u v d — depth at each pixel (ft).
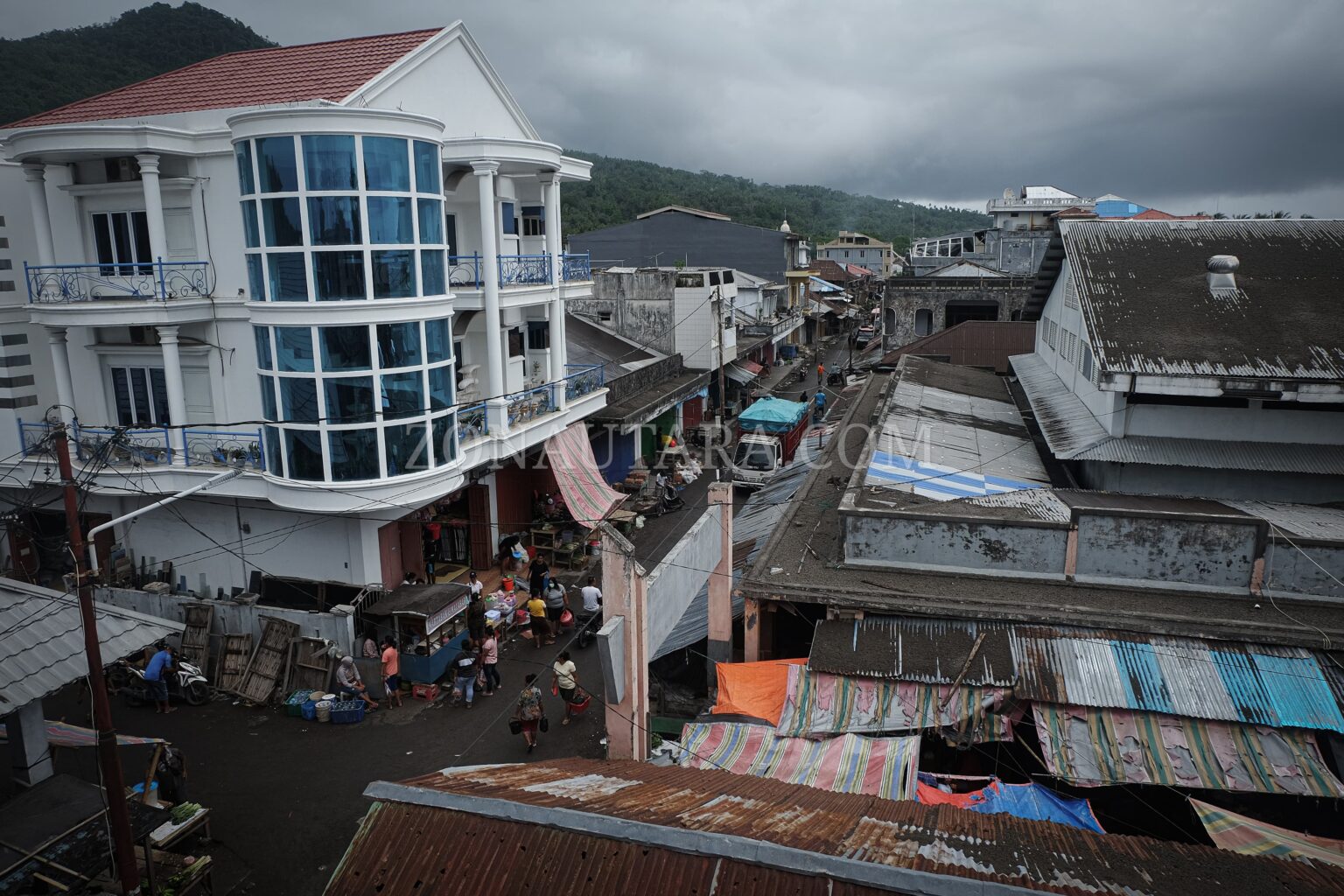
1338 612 42.11
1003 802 35.12
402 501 61.98
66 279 63.57
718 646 53.06
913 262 242.17
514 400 74.74
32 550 74.74
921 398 83.10
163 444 65.36
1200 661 39.70
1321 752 37.11
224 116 62.54
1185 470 54.95
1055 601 43.83
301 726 55.47
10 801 34.06
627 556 40.68
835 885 20.99
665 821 24.17
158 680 56.80
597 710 57.52
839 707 40.29
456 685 58.13
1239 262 60.70
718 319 131.75
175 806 42.29
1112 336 53.67
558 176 81.25
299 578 64.90
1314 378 48.29
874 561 48.52
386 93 65.82
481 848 23.20
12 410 69.62
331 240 56.95
